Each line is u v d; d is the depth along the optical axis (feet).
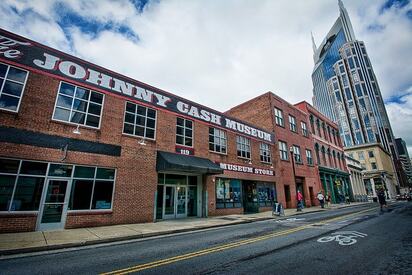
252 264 17.29
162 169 45.55
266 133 81.00
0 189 29.37
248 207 67.26
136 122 46.21
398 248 21.21
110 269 16.67
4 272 16.38
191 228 35.86
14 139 31.14
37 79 34.96
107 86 43.09
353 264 16.80
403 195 151.02
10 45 33.60
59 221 33.04
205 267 16.78
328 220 44.60
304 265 16.79
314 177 97.81
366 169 217.97
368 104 319.88
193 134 56.95
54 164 34.17
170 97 53.93
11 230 29.04
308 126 106.22
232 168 64.23
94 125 39.99
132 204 41.11
